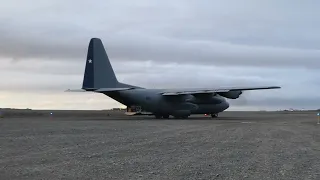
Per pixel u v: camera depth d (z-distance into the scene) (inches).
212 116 2060.8
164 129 974.4
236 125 1168.2
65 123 1251.8
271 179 336.8
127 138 722.2
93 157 470.3
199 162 433.7
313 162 433.1
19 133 823.1
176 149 555.5
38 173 360.8
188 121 1456.7
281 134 826.2
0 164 412.5
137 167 398.6
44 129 947.3
